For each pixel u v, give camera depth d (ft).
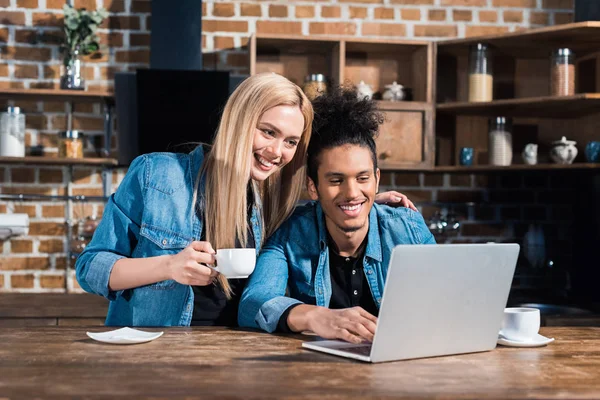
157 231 6.70
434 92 12.53
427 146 12.46
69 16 12.19
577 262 13.33
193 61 12.20
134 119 11.95
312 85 12.05
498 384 4.12
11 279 12.83
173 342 5.31
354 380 4.16
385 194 7.41
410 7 13.53
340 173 6.10
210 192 6.79
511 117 13.41
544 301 12.10
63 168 13.00
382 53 13.24
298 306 5.76
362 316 5.22
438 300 4.82
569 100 11.72
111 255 6.46
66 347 5.07
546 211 13.76
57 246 12.92
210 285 6.88
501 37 12.16
